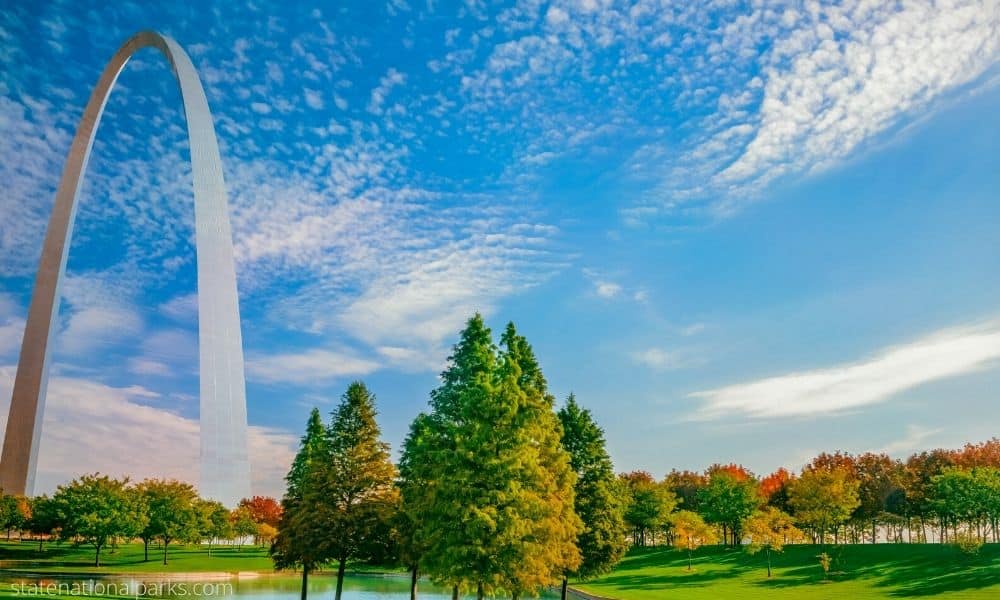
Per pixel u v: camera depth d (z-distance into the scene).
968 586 52.66
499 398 28.80
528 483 28.33
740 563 78.25
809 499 81.50
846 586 58.81
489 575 26.70
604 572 46.72
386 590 60.19
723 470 118.56
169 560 80.19
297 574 76.94
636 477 122.75
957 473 74.81
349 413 38.41
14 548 75.56
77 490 68.50
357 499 37.12
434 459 31.75
